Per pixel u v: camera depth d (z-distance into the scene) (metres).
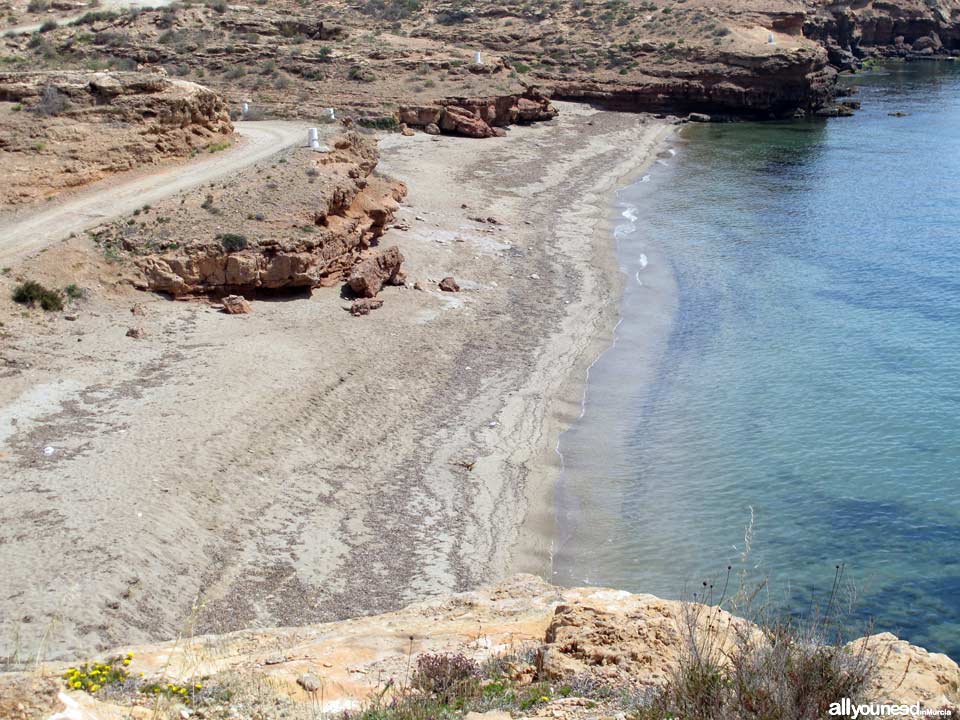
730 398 34.84
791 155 80.06
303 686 11.62
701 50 98.56
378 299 40.53
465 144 76.38
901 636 21.20
